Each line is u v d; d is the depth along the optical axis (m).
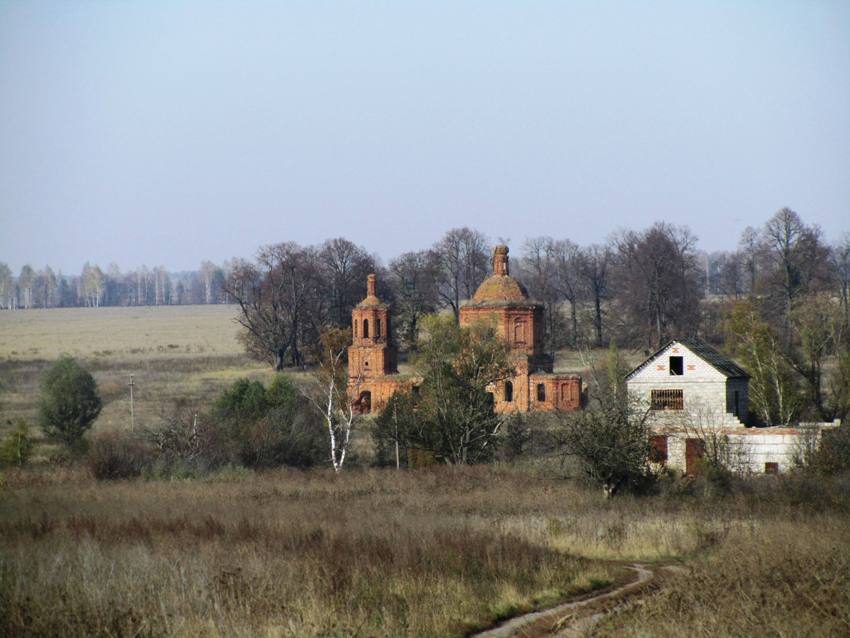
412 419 71.75
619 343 140.62
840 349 81.00
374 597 25.88
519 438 73.06
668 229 142.12
